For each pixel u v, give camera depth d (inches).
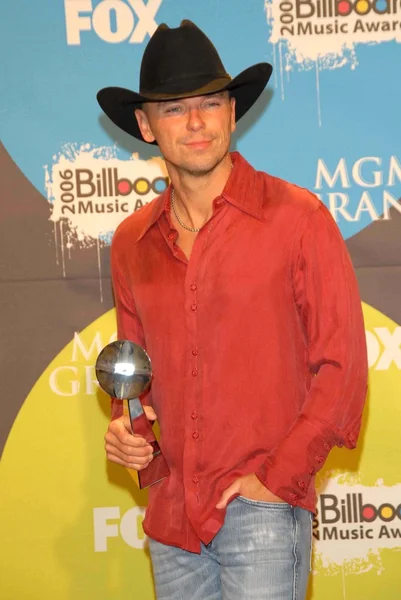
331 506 129.6
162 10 130.2
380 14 129.4
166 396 89.7
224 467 85.4
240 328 85.5
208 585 90.2
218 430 85.7
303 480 81.0
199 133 86.3
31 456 130.0
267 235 85.7
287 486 80.7
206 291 86.7
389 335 129.5
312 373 88.3
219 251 86.8
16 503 130.0
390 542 129.3
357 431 83.4
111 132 130.3
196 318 87.1
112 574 130.4
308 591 129.5
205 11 129.6
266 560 82.5
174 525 89.5
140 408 88.2
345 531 129.5
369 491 129.6
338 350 82.2
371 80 129.4
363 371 83.7
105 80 130.2
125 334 97.7
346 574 129.3
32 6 129.6
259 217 86.4
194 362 87.0
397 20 129.4
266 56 129.7
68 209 130.0
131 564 130.5
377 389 129.6
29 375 130.0
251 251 85.9
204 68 89.5
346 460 129.6
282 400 85.1
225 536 85.0
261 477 81.4
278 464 80.8
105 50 130.0
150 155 130.6
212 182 89.8
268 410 85.0
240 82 90.7
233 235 86.7
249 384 85.1
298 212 85.4
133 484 130.5
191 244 90.8
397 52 129.4
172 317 89.4
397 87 129.3
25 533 129.9
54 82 129.9
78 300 130.3
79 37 129.9
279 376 85.2
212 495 85.7
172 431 89.4
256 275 85.4
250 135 130.0
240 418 85.2
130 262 94.0
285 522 83.7
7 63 129.6
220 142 87.1
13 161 129.6
